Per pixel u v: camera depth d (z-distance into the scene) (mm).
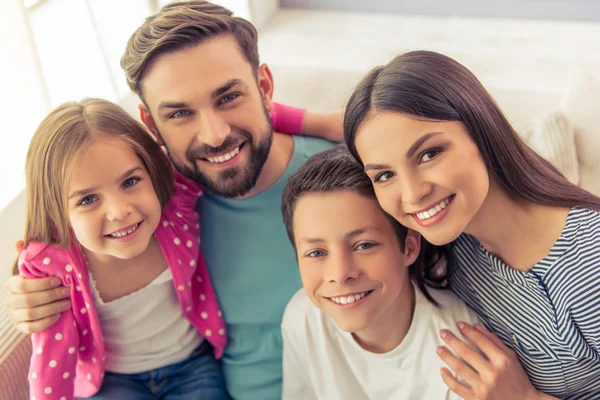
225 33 977
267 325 1147
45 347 1015
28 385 1104
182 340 1137
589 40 1757
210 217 1148
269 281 1133
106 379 1116
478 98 845
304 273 955
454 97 814
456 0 1919
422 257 1027
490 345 967
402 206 844
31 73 1235
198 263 1138
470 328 993
